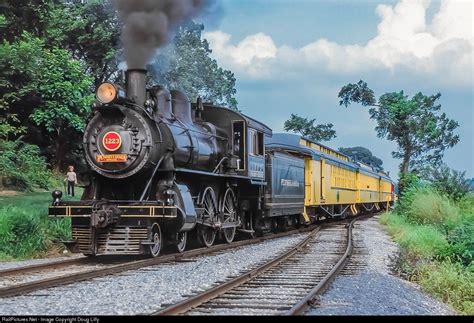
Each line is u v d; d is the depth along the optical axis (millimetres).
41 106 25266
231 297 7336
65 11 30703
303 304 6715
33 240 13133
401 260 12305
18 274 9664
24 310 6559
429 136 39844
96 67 31031
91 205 11375
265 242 16656
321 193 26203
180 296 7438
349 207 34094
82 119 26141
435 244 15664
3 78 24109
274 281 8750
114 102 11766
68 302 7016
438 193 24422
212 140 14938
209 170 14578
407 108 40469
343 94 41750
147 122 11914
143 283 8484
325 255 12742
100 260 11844
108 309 6578
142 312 6418
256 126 17297
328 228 23688
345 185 31469
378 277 9852
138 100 12188
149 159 11750
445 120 40531
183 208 12094
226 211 15711
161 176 12227
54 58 25516
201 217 13617
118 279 8891
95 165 11969
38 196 21094
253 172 16766
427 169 26938
